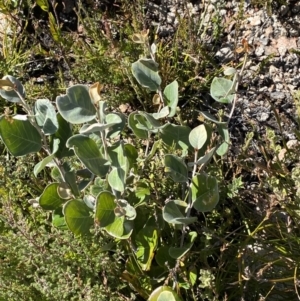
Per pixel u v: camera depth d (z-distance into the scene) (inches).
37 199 24.7
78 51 33.7
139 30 32.9
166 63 33.9
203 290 26.5
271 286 26.9
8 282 24.9
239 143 32.3
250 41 35.1
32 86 33.5
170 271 23.5
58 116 22.8
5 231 27.2
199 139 22.7
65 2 37.8
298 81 33.7
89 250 24.5
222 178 27.5
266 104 33.1
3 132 20.9
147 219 26.1
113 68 32.9
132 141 30.6
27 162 28.1
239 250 26.0
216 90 24.3
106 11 35.3
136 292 26.4
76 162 27.4
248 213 29.2
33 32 37.6
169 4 36.5
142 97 33.8
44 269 24.3
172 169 23.2
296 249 27.2
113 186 21.7
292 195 28.4
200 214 29.2
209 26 35.7
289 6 35.3
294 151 28.0
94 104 20.4
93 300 23.2
